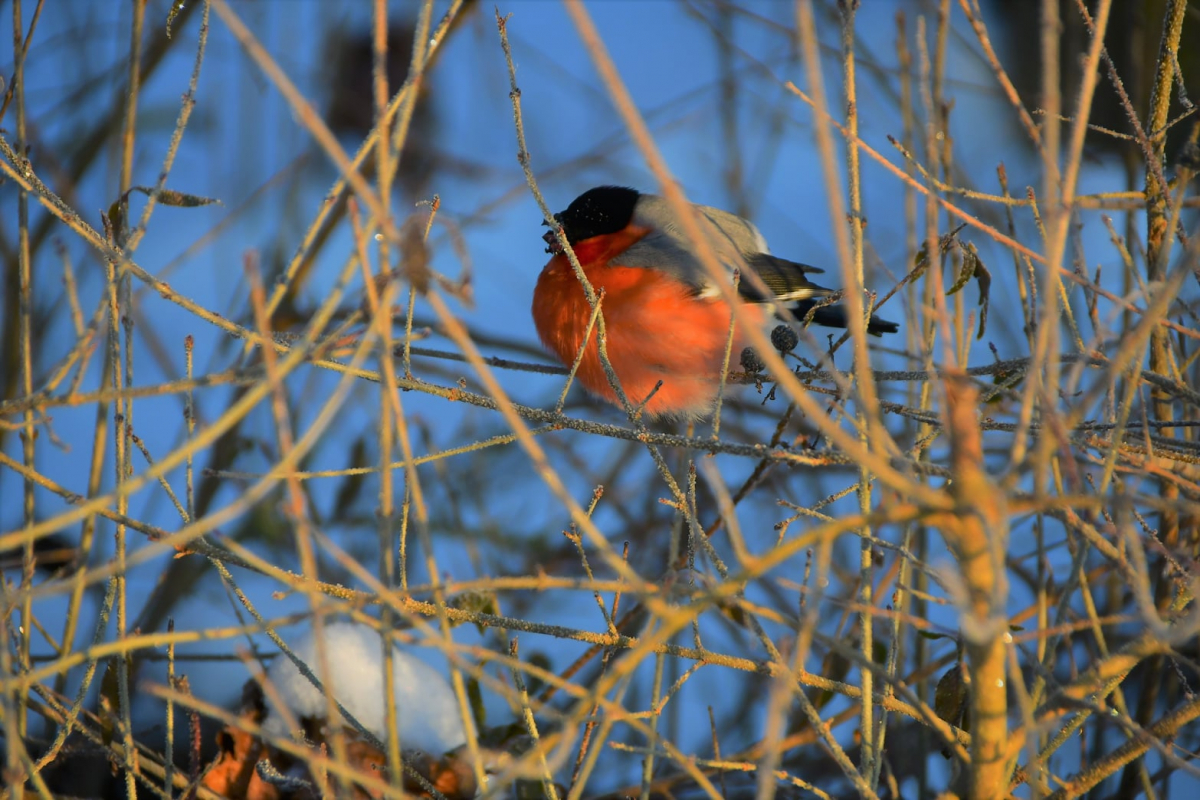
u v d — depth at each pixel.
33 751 6.44
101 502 3.57
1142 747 4.39
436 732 6.02
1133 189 7.13
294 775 5.68
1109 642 7.10
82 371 5.19
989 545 3.42
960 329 5.59
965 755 4.24
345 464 9.47
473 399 5.23
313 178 11.98
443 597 4.64
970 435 3.36
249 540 8.94
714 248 8.71
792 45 10.87
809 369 6.29
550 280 8.92
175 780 5.61
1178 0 5.49
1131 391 4.05
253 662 6.01
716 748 5.66
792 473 9.02
